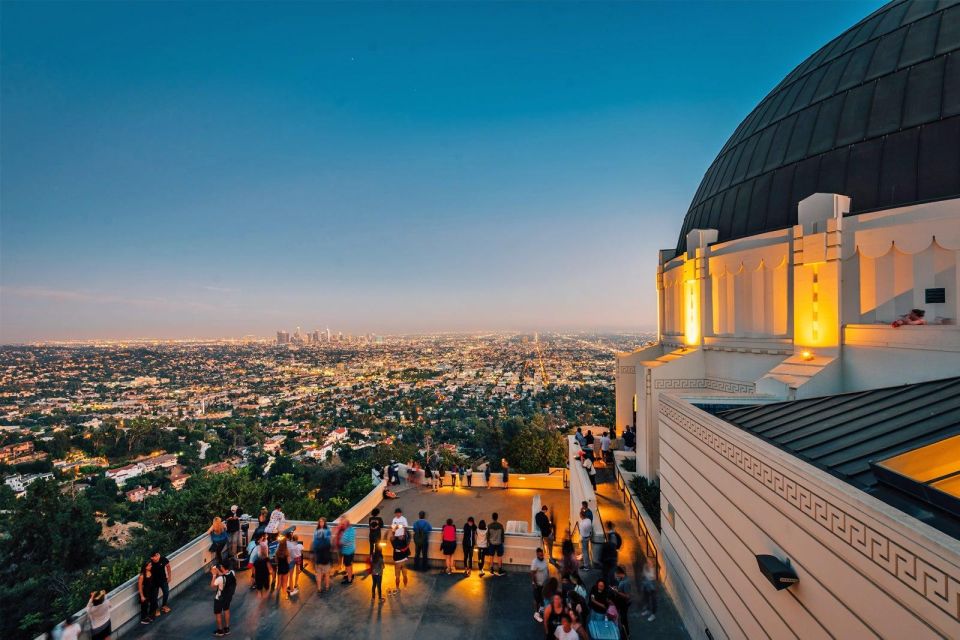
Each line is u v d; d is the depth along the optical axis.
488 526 10.42
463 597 9.51
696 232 14.54
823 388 9.77
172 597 9.58
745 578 6.38
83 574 23.55
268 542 10.04
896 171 10.02
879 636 3.84
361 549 11.12
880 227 9.53
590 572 10.10
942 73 10.13
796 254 10.92
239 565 10.73
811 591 4.84
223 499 22.17
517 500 17.55
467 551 10.38
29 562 26.84
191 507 22.02
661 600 9.41
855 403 7.29
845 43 13.23
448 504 17.19
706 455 7.84
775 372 10.39
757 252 12.17
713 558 7.49
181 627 8.64
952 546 3.15
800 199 11.73
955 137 9.39
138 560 16.16
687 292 14.84
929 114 9.94
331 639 8.27
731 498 6.86
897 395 7.03
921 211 8.98
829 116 11.88
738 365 12.88
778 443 6.78
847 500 4.29
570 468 16.83
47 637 7.39
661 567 10.11
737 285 12.99
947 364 8.00
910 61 10.85
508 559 10.73
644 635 8.34
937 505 4.11
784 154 12.70
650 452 13.76
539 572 8.72
